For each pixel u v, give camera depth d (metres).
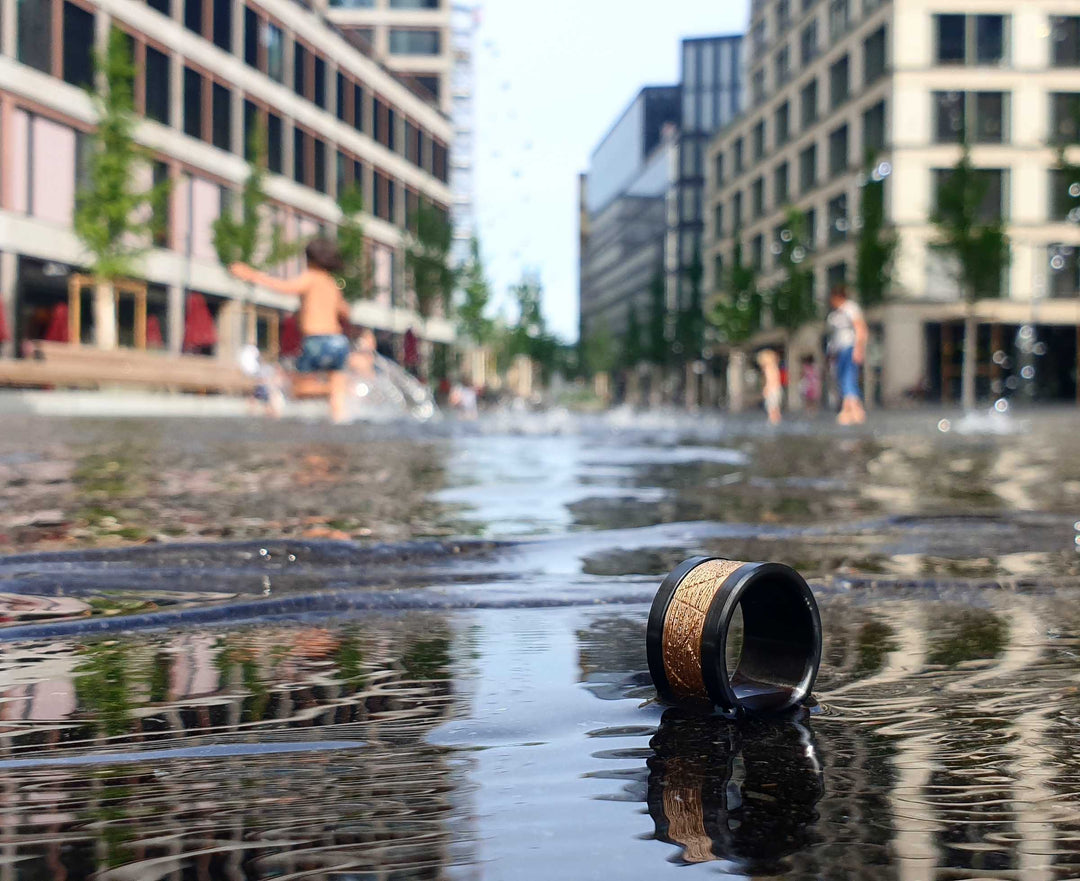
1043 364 50.81
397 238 63.62
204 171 42.41
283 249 42.56
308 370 15.47
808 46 62.50
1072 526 4.14
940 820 1.09
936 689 1.66
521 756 1.31
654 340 91.44
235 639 2.06
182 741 1.37
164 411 28.59
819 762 1.29
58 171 34.06
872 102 52.06
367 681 1.71
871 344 52.94
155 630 2.14
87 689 1.65
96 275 31.30
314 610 2.39
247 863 0.97
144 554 3.15
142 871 0.95
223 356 43.72
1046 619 2.28
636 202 129.50
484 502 5.00
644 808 1.12
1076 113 44.78
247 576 2.85
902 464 8.51
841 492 5.84
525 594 2.56
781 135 66.81
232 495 5.12
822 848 1.01
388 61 73.69
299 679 1.72
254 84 46.38
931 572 2.98
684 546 3.55
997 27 49.59
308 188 52.16
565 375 150.50
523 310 102.19
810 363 63.62
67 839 1.03
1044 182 49.59
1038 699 1.60
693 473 7.34
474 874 0.94
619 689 1.65
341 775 1.23
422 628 2.16
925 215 50.00
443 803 1.13
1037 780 1.22
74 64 34.91
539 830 1.05
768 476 7.09
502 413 41.53
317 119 52.78
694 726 1.45
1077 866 0.97
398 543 3.37
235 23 44.91
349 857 0.98
